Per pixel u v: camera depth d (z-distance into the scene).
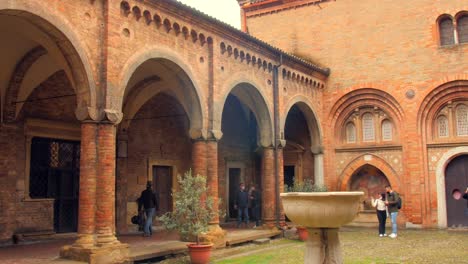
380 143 25.14
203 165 16.73
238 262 14.23
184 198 13.91
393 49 24.92
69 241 16.52
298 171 26.97
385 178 25.52
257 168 27.58
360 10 25.94
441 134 23.95
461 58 23.28
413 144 24.00
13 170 16.19
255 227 21.22
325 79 26.48
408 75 24.42
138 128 21.05
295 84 23.56
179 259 14.40
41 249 14.55
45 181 17.45
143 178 21.02
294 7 27.77
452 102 23.67
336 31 26.47
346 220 9.51
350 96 25.86
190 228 13.70
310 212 9.42
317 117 25.64
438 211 23.42
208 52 17.47
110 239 12.43
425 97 23.91
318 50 26.84
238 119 26.75
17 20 12.70
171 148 22.67
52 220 17.41
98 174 12.59
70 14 12.28
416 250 16.55
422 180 23.72
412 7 24.64
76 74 12.68
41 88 17.27
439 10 23.94
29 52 15.49
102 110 12.73
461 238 19.91
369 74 25.41
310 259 9.87
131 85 19.50
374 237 20.78
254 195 23.88
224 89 18.02
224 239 16.91
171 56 15.48
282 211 21.14
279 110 21.72
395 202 20.61
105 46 13.02
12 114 16.20
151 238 17.70
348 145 25.97
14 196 16.16
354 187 26.27
